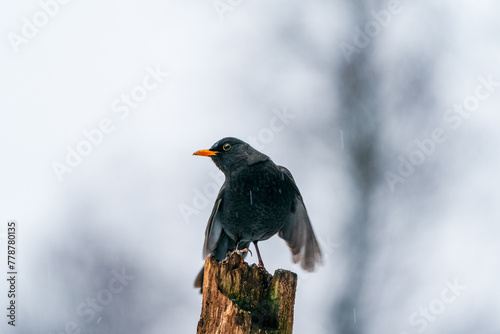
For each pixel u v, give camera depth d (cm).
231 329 704
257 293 735
